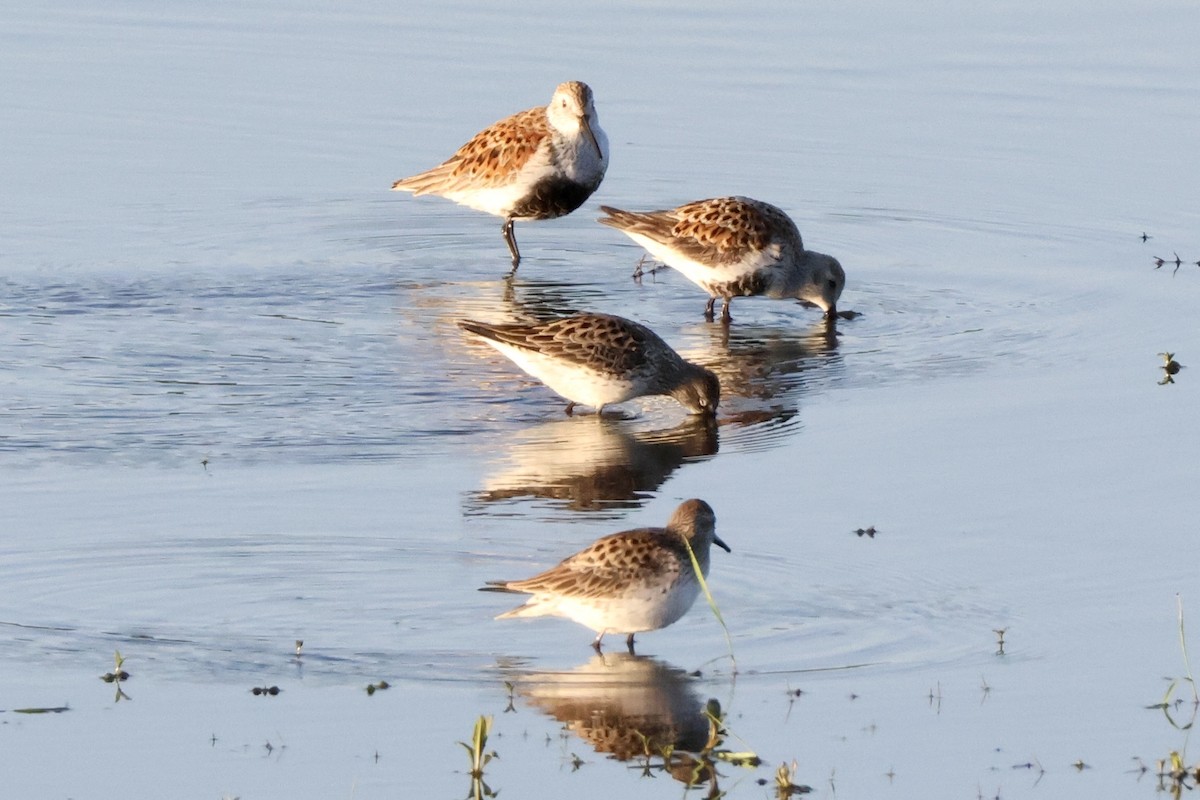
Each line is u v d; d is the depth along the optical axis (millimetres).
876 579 13055
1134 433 16344
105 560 13289
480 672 11641
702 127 27531
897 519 14273
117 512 14328
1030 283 21844
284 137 26906
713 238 20406
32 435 16250
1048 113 27828
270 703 11188
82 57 30062
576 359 16844
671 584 11633
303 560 13352
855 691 11430
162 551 13484
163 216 23984
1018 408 17203
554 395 17922
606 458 15953
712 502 14734
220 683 11430
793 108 28203
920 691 11430
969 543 13750
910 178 25781
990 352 19203
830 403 17562
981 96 28531
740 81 29156
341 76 29188
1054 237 23562
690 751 10719
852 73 29500
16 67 29469
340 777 10383
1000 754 10719
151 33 31375
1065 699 11352
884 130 27422
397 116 27562
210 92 28547
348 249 23359
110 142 26500
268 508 14484
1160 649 11938
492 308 20938
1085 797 10289
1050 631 12203
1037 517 14273
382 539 13805
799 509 14539
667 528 11977
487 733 10398
